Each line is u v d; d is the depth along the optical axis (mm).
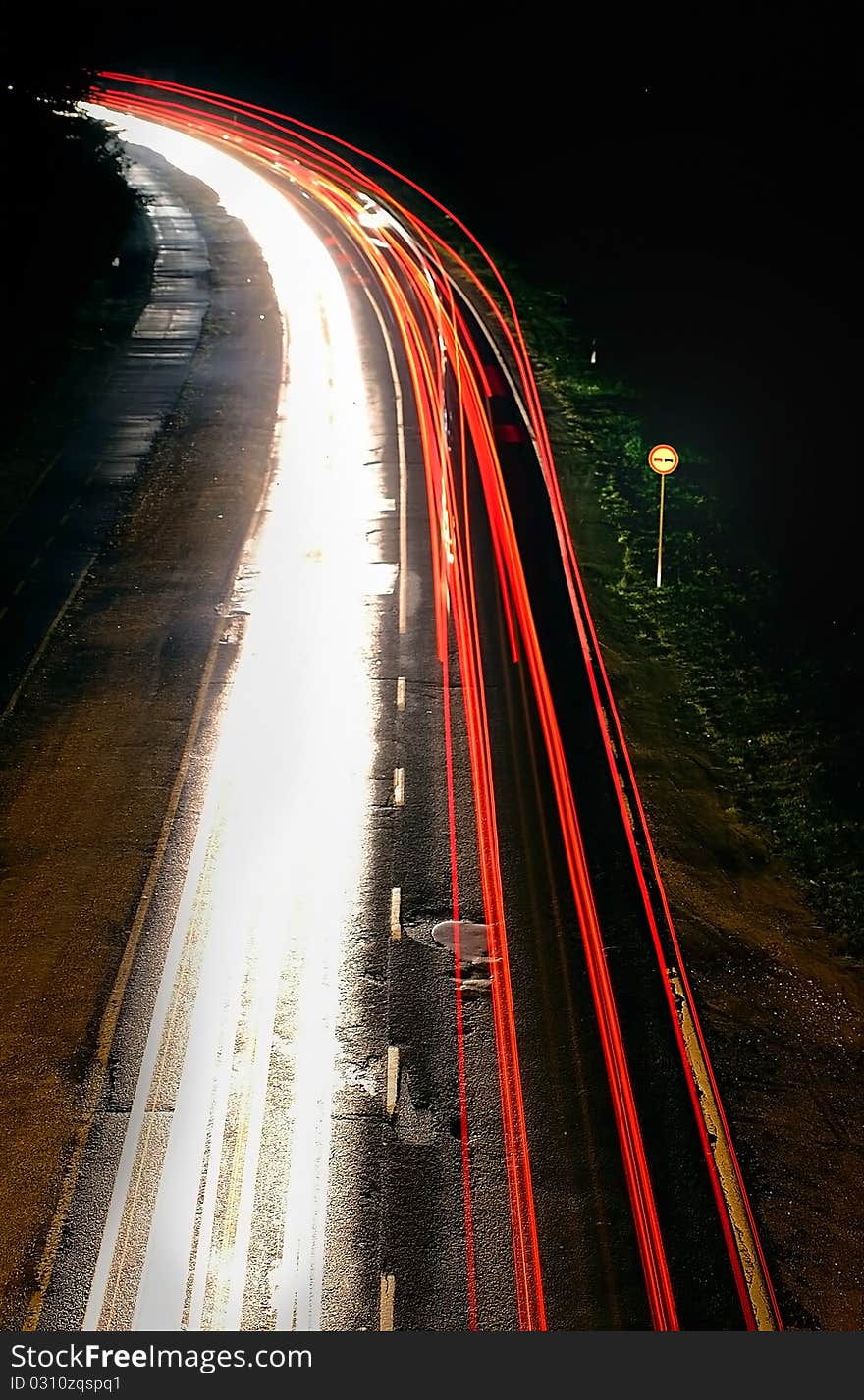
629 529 30297
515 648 25125
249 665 24438
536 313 43688
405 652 24781
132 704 23250
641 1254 13969
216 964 17688
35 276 41750
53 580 27391
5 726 22703
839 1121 15906
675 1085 16078
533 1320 13242
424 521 29672
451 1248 13977
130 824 20312
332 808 20641
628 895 19203
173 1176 14742
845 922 19391
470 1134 15266
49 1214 14320
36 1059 16219
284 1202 14453
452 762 21797
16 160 43500
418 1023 16766
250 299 43469
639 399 38188
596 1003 17172
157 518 29984
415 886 19094
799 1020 17453
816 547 30625
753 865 20516
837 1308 13586
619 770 22031
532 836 20172
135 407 35688
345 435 34031
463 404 36031
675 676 25172
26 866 19453
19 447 33375
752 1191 14805
